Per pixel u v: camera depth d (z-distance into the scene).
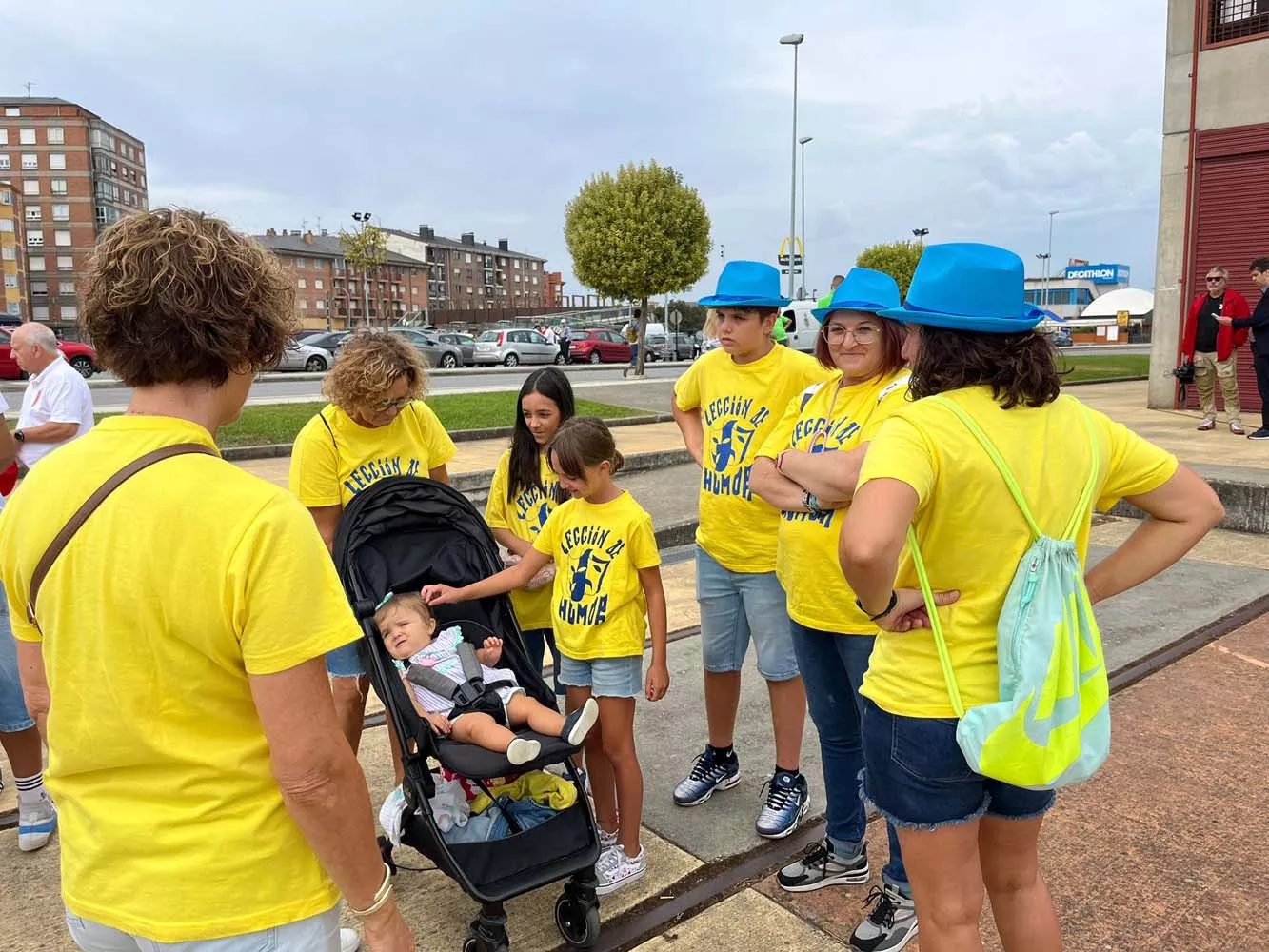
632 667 3.07
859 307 2.59
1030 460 1.80
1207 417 10.83
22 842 3.21
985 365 1.82
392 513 3.29
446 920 2.85
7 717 3.09
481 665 3.01
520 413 3.68
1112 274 106.06
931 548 1.84
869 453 1.82
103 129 94.88
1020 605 1.77
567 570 3.13
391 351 3.26
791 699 3.26
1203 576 6.14
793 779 3.31
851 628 2.61
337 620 1.43
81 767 1.42
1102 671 1.84
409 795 2.70
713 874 3.07
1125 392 16.66
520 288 134.00
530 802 2.85
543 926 2.83
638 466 10.49
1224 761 3.71
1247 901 2.84
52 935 2.74
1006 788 1.92
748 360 3.34
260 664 1.36
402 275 102.62
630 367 29.52
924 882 1.94
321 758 1.40
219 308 1.39
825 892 2.96
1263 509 7.27
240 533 1.36
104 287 1.38
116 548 1.36
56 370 5.11
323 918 1.52
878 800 1.98
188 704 1.39
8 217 79.81
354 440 3.42
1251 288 12.06
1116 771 3.64
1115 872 3.00
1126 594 5.77
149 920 1.40
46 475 1.44
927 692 1.85
